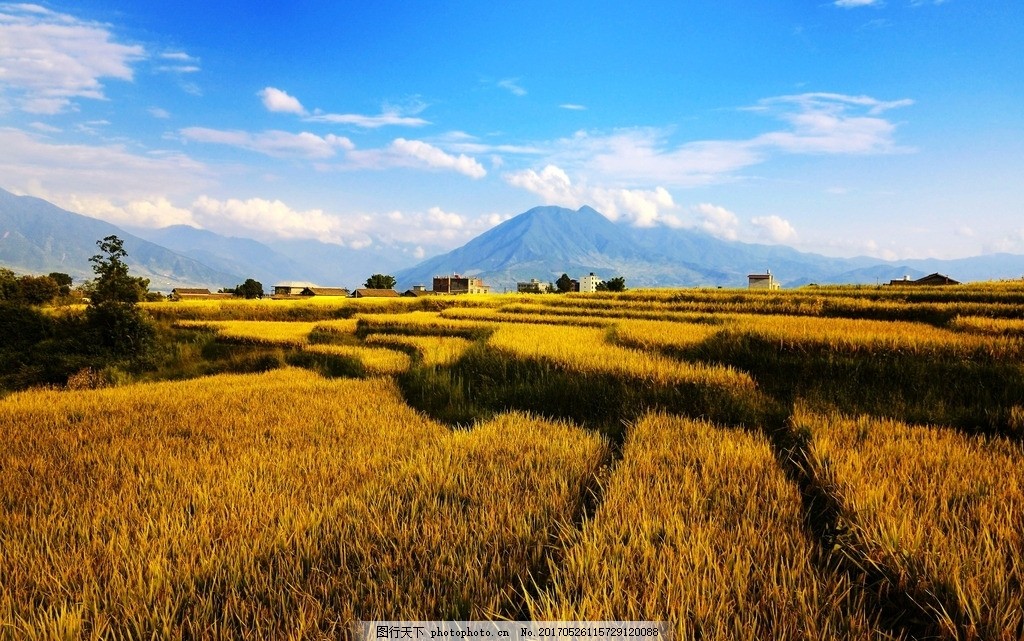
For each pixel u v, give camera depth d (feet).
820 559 12.04
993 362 35.17
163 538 13.00
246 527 13.75
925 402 30.86
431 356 48.34
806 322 57.21
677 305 106.11
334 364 53.57
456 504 15.42
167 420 28.14
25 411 30.94
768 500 15.66
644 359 38.99
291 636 9.24
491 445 21.93
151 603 10.56
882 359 37.83
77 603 10.55
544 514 14.51
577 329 65.31
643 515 13.92
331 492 16.55
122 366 61.62
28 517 15.40
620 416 30.17
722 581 10.62
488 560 12.16
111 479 18.54
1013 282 122.42
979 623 9.55
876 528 12.77
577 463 19.11
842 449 19.57
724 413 29.14
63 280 250.16
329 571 11.82
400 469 18.89
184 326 97.19
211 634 9.77
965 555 11.35
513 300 141.18
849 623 9.73
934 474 16.94
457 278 400.88
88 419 28.73
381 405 32.89
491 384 39.40
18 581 11.55
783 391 35.40
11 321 63.67
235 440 23.85
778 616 9.91
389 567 11.71
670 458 19.77
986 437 23.91
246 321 109.50
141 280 69.46
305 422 27.48
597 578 10.80
